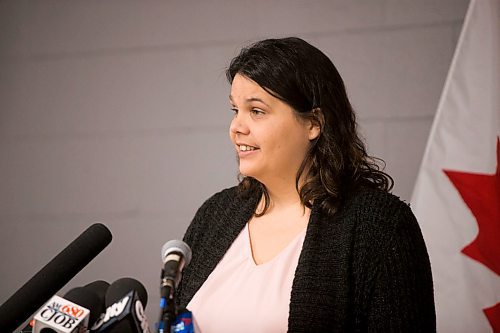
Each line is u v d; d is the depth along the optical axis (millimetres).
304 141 3223
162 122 6324
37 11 6574
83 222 6387
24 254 6453
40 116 6508
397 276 2977
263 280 3104
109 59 6445
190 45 6320
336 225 3135
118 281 2482
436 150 4898
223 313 3072
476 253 4703
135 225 6305
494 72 4855
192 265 3383
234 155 6191
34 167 6488
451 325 4691
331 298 2979
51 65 6523
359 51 5969
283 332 2967
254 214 3396
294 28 6117
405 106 5867
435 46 5852
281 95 3107
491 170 4746
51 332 2199
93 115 6441
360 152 3371
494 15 4926
